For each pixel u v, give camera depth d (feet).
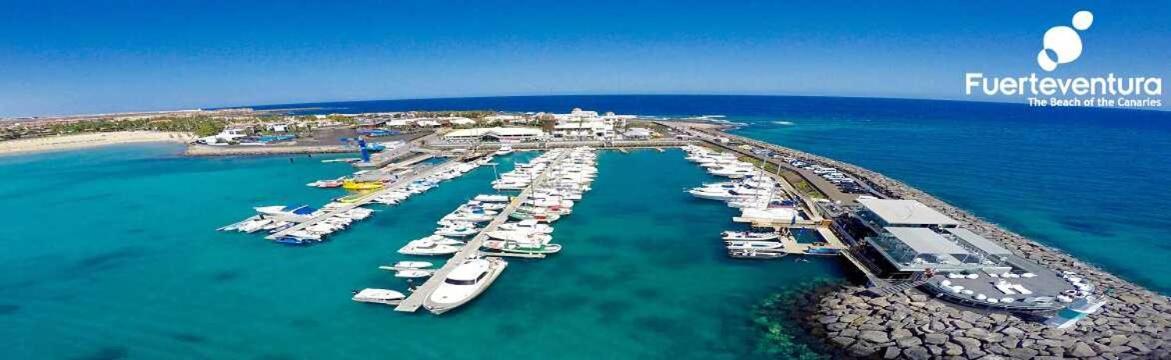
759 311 193.77
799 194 357.61
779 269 230.68
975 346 157.79
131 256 259.19
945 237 220.64
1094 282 203.51
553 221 303.27
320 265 241.55
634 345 172.96
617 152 583.58
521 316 191.72
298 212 316.81
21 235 296.71
